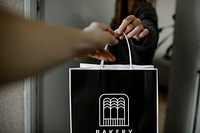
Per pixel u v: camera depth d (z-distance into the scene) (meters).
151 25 0.82
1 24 0.22
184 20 0.94
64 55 0.27
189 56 0.97
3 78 0.22
